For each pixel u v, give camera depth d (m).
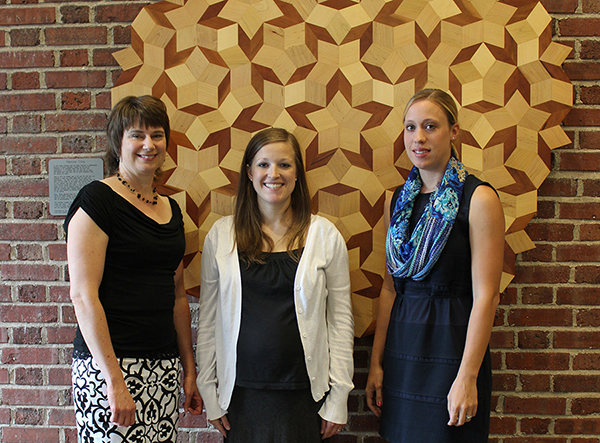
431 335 1.03
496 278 0.99
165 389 1.06
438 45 1.29
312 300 1.08
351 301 1.25
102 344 0.93
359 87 1.30
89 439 0.98
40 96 1.39
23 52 1.39
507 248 1.30
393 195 1.21
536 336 1.36
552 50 1.27
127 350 0.99
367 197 1.31
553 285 1.36
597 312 1.35
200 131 1.32
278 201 1.11
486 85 1.28
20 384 1.42
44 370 1.42
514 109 1.28
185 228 1.33
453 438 1.00
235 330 1.08
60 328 1.41
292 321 1.07
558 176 1.35
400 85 1.29
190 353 1.23
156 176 1.15
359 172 1.30
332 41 1.30
